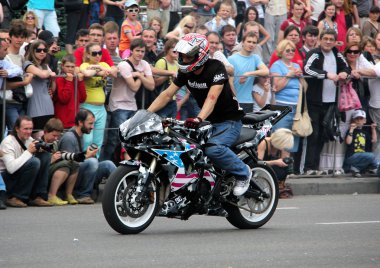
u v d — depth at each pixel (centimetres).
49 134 3741
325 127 4456
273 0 5384
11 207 3619
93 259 2319
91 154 3397
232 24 5238
